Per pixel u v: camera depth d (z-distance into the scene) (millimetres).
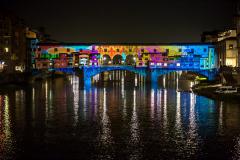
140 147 53688
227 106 91438
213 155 50406
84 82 179750
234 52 157375
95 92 132750
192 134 61250
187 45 182625
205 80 172625
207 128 65812
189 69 177000
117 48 184750
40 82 180875
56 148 53281
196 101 103000
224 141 56844
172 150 52406
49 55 190375
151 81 179750
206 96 114875
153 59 183125
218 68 163875
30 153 51094
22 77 163250
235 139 57969
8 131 63469
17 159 48906
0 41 163000
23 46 192625
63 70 184875
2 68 162500
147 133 61844
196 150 52375
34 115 79062
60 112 83438
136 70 180250
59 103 99312
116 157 49625
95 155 50312
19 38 187500
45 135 60531
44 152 51531
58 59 188750
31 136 59812
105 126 67438
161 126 67562
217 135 60531
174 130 64188
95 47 185750
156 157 49625
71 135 60469
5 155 50312
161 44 183250
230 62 158125
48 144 55219
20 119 74312
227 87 117438
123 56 184625
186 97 114250
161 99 109500
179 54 182750
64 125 68250
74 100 106562
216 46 178875
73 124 69250
